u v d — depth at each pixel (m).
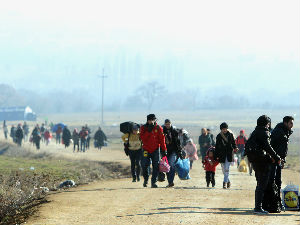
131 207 35.25
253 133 32.56
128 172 84.00
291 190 34.47
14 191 48.69
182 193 45.00
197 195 43.59
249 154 32.31
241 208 35.25
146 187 50.97
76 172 74.69
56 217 31.23
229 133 52.53
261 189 32.16
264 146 31.83
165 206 35.53
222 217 30.09
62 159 104.38
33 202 41.56
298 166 97.31
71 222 29.25
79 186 57.78
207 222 28.19
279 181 35.88
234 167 94.00
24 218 32.78
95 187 52.88
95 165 87.50
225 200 40.25
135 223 28.30
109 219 30.02
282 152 34.50
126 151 56.03
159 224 27.73
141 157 55.34
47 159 104.44
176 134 50.59
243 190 50.12
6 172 73.69
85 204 37.06
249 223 27.83
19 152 118.44
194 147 74.50
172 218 29.72
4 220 34.16
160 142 49.09
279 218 29.94
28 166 85.88
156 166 49.34
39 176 66.75
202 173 77.06
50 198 41.44
